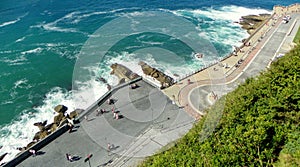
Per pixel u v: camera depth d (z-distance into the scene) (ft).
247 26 298.76
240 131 78.95
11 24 290.15
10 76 210.59
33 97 189.16
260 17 320.09
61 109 172.24
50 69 220.02
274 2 389.39
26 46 251.60
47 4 345.31
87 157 119.34
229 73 188.96
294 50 129.39
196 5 364.38
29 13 317.63
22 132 158.71
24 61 229.45
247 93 96.68
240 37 274.57
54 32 278.05
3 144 150.00
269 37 248.11
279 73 99.81
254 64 202.18
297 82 92.43
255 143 72.69
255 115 85.25
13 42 256.93
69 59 233.76
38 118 169.07
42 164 118.21
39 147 125.49
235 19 323.37
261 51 222.28
